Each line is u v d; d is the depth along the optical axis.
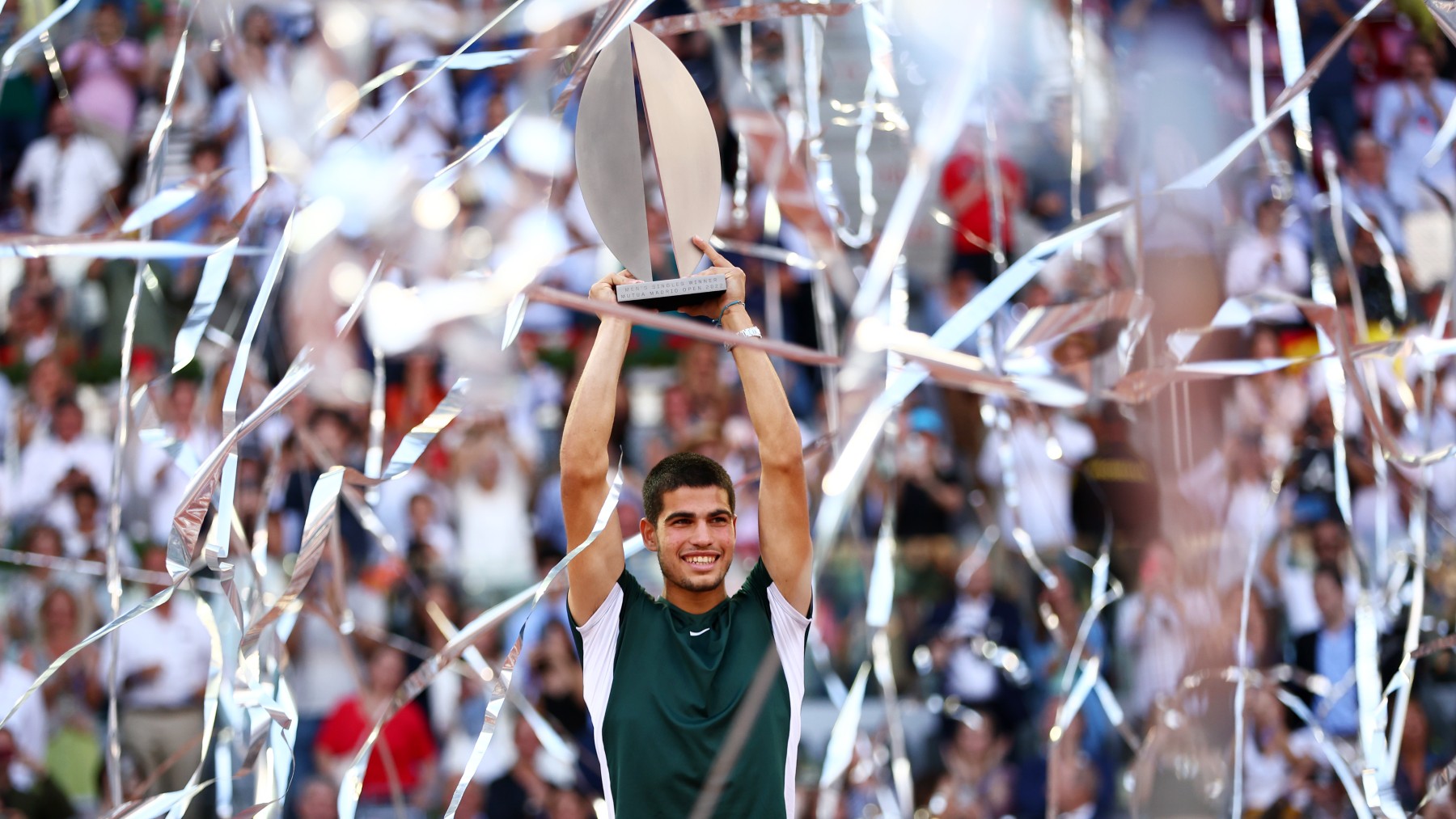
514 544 17.78
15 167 20.17
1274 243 16.06
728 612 7.43
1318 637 15.20
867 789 15.17
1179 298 9.64
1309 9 18.36
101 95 20.22
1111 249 16.69
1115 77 17.14
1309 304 6.70
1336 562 15.34
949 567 16.86
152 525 17.58
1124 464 15.98
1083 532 16.42
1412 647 9.23
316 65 18.42
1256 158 15.98
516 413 18.30
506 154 16.89
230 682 9.96
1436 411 15.25
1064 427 16.83
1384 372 15.07
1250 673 9.44
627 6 7.18
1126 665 15.22
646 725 7.07
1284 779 14.74
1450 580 15.15
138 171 19.91
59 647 16.78
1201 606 9.20
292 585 7.16
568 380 18.70
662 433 18.47
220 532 7.06
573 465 7.20
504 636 16.89
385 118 8.09
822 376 18.12
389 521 17.36
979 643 16.52
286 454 16.59
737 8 7.62
